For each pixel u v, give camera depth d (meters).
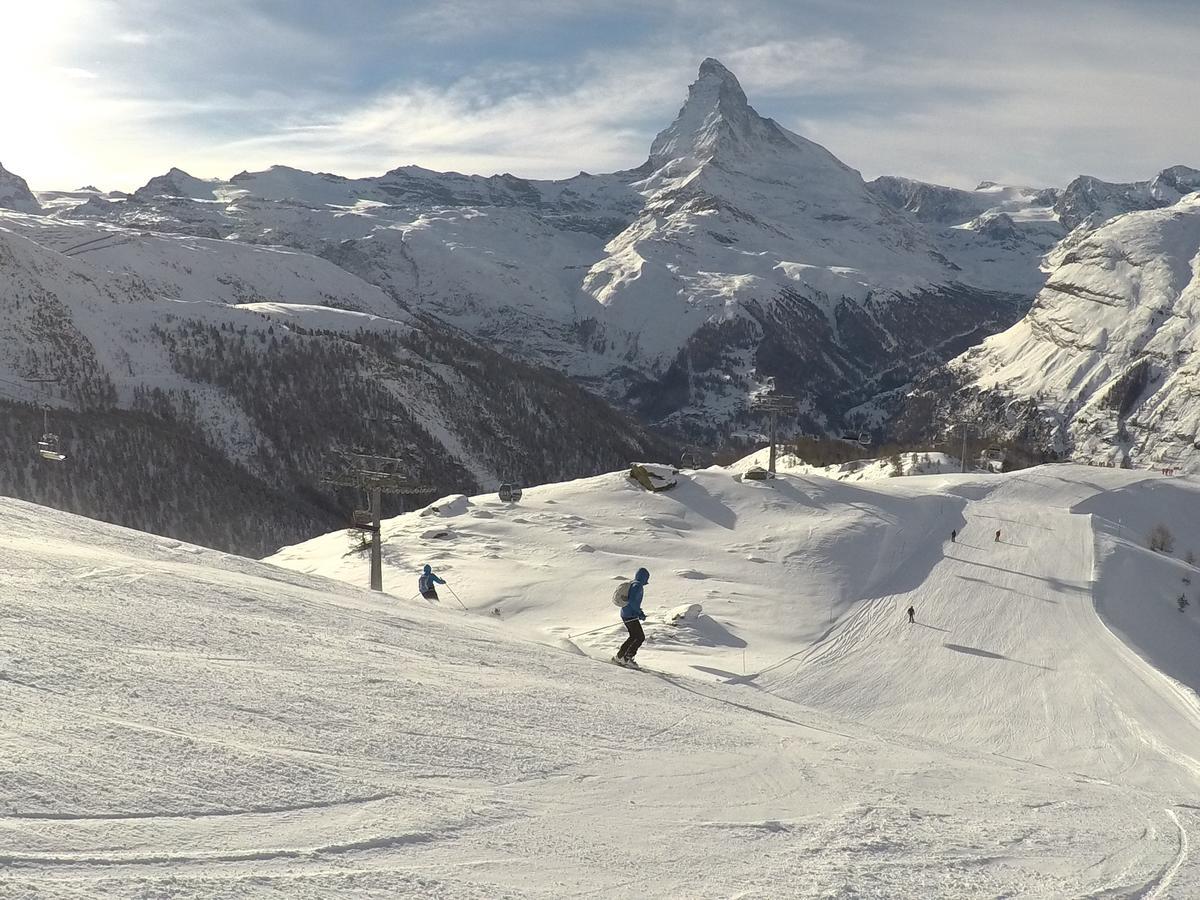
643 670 18.20
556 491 97.69
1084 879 7.65
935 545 84.25
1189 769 40.28
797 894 6.42
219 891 5.04
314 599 15.95
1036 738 44.91
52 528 18.27
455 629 16.42
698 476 99.50
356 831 6.35
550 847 6.76
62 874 4.90
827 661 56.09
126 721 7.48
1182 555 99.12
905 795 10.27
